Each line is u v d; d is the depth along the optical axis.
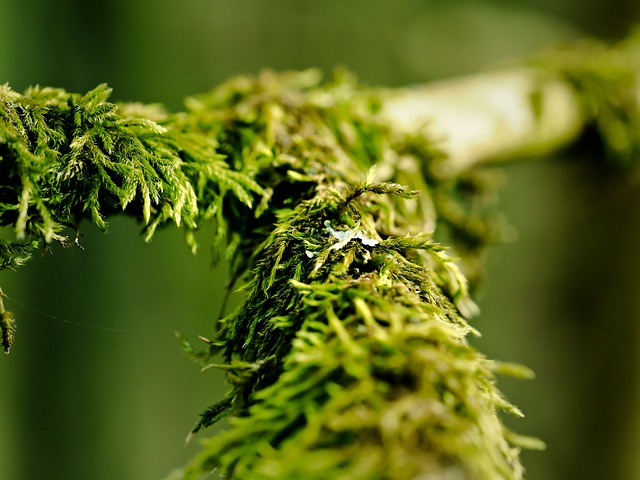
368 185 0.19
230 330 0.18
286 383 0.17
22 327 0.53
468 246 0.25
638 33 0.35
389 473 0.16
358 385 0.16
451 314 0.18
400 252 0.19
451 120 0.24
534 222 0.51
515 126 0.25
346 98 0.22
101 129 0.19
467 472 0.16
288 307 0.18
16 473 0.50
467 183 0.25
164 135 0.19
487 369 0.17
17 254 0.18
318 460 0.16
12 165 0.18
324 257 0.18
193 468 0.17
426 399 0.16
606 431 0.45
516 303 0.52
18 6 0.54
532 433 0.48
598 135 0.29
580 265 0.48
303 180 0.19
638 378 0.45
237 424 0.17
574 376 0.47
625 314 0.45
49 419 0.53
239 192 0.19
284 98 0.21
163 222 0.19
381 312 0.17
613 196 0.37
